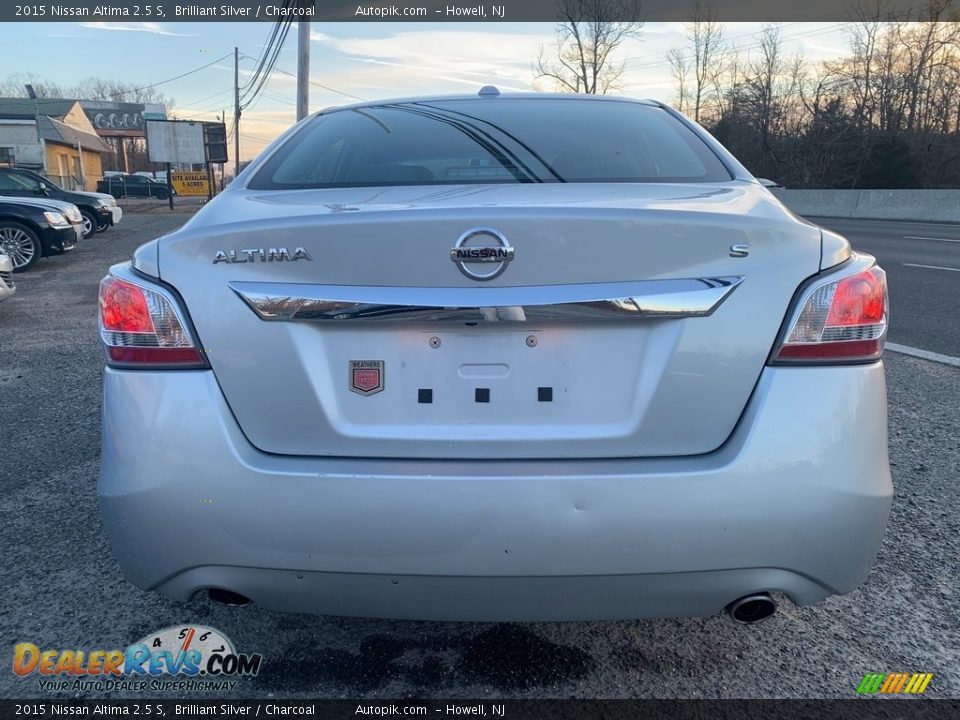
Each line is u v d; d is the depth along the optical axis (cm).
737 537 173
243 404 180
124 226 2098
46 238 1135
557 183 223
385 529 173
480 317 174
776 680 220
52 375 539
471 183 224
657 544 172
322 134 271
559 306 173
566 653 232
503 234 173
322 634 241
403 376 180
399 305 174
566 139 256
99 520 314
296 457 180
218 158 3578
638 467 174
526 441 178
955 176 3634
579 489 171
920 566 277
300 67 1798
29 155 3819
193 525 178
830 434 175
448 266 174
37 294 922
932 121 3709
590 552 172
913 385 491
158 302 182
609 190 210
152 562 183
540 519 171
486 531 172
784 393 176
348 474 175
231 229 179
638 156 246
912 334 636
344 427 180
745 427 175
